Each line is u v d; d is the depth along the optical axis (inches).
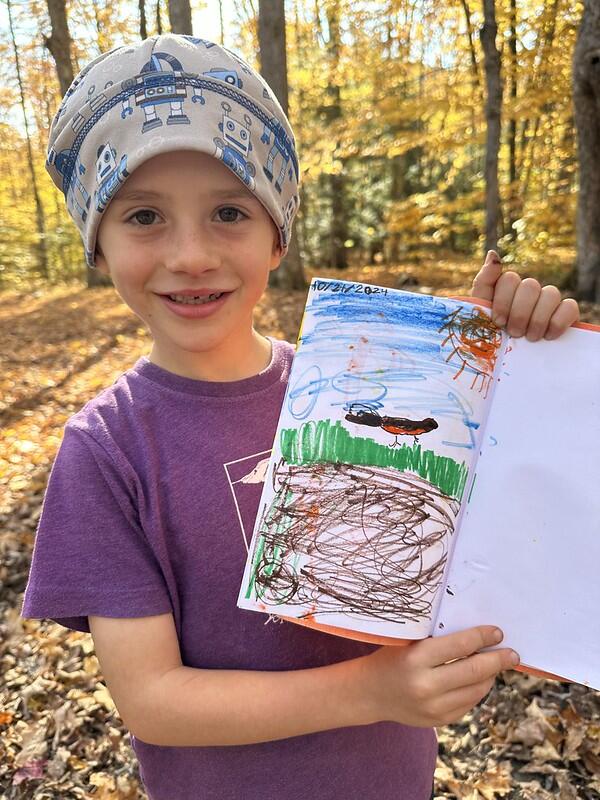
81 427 33.1
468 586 29.6
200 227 30.8
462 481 30.3
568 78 312.7
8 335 307.9
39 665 98.1
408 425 30.1
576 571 29.2
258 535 29.1
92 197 32.0
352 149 375.9
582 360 30.9
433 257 703.7
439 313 31.8
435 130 366.9
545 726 82.0
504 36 366.9
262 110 32.9
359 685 28.8
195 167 29.6
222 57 31.8
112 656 29.8
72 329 313.9
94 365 252.1
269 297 330.6
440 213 418.6
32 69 634.2
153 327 34.5
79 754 83.7
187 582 32.5
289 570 28.6
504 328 31.9
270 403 36.8
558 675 28.6
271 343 42.8
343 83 421.4
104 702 91.0
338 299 31.7
